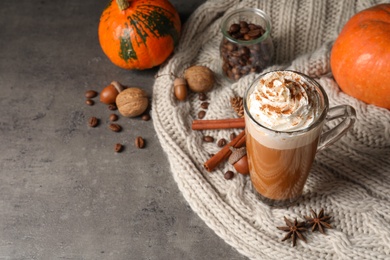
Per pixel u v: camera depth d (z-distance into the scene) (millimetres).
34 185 882
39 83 979
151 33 917
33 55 1009
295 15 974
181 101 936
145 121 934
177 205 856
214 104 919
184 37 988
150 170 889
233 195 841
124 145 913
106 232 838
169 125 904
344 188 837
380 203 814
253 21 949
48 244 833
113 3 930
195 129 900
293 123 700
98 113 945
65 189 877
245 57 924
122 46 924
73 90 969
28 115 947
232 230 818
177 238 830
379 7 871
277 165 759
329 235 798
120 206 859
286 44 987
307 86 715
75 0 1068
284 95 700
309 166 782
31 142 921
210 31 1003
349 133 868
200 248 821
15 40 1024
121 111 919
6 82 981
